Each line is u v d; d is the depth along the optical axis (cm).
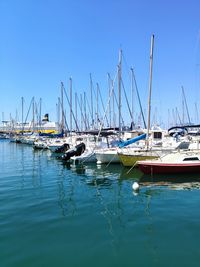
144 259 820
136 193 1636
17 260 820
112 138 3550
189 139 3222
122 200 1484
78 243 934
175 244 916
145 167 2141
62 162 3228
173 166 2114
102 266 784
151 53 2508
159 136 3384
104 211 1288
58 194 1638
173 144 2903
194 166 2119
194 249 878
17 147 6297
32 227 1084
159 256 836
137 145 2914
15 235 1003
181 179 2016
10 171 2580
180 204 1380
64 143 4338
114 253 860
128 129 4184
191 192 1639
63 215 1231
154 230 1040
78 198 1537
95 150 2914
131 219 1169
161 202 1426
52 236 995
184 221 1127
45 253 863
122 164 2645
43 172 2503
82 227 1083
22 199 1513
